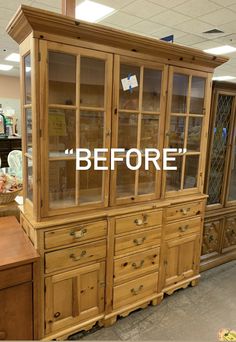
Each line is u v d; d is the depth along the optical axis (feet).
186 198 7.14
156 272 6.84
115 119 5.65
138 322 6.35
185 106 6.88
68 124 5.31
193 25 13.47
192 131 7.22
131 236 6.20
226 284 8.05
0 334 4.67
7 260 4.61
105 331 6.03
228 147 8.58
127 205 6.16
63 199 5.53
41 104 4.71
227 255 9.32
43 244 5.01
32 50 4.53
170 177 7.09
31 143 5.16
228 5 11.03
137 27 13.84
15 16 4.49
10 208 6.53
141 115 6.13
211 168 8.45
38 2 11.14
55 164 5.29
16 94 29.89
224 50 17.84
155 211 6.53
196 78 6.93
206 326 6.30
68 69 5.14
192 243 7.59
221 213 8.85
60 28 4.59
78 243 5.44
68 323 5.59
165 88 6.25
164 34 14.90
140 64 5.77
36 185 4.91
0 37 15.87
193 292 7.61
